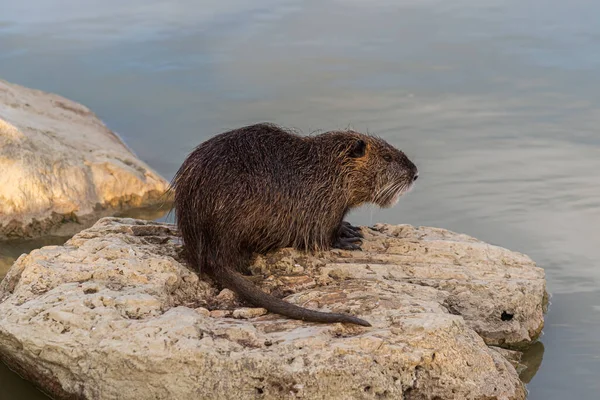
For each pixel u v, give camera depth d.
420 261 13.04
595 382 11.80
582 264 14.73
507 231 15.77
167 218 16.94
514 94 21.58
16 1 29.02
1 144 16.84
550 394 11.54
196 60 23.67
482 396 10.34
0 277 14.76
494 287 12.52
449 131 19.66
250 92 21.67
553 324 13.18
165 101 21.31
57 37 25.48
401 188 13.34
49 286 11.31
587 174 17.81
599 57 23.44
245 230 11.92
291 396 9.77
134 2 28.75
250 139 12.27
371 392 9.88
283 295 11.78
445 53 24.03
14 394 11.08
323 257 12.79
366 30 25.81
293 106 20.78
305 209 12.37
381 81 22.36
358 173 12.91
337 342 10.14
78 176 17.22
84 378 10.27
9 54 24.14
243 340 10.24
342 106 20.81
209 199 11.74
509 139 19.33
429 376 10.22
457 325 10.66
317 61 23.53
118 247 11.95
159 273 11.52
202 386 9.84
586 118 20.30
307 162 12.49
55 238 16.39
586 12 26.64
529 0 27.94
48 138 17.81
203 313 10.95
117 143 19.22
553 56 23.61
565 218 16.22
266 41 24.97
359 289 11.57
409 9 27.56
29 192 16.52
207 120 20.20
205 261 11.78
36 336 10.44
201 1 28.59
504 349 12.25
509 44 24.50
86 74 22.91
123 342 10.08
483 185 17.45
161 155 19.06
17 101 19.44
